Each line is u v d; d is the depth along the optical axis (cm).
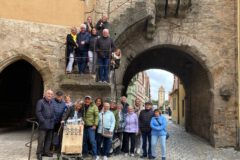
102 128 1136
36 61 1443
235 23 1758
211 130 1762
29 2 1453
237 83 1709
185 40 1759
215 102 1736
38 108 1013
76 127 1020
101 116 1142
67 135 1015
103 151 1156
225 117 1728
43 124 1015
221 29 1767
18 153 1100
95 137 1141
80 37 1343
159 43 1756
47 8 1473
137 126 1255
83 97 1358
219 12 1772
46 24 1464
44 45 1456
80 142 1020
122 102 1307
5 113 1897
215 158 1352
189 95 2522
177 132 2489
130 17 1551
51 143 1076
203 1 1772
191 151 1520
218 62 1756
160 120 1181
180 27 1766
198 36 1762
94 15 1662
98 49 1322
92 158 1104
